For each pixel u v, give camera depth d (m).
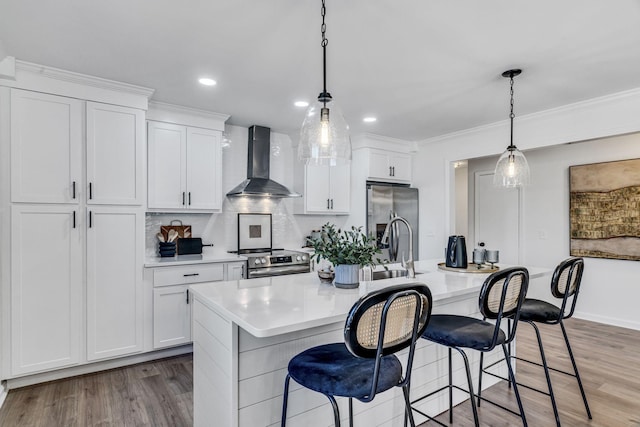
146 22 1.99
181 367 2.99
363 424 1.94
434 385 2.29
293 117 3.85
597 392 2.55
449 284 2.17
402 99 3.25
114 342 2.89
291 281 2.23
